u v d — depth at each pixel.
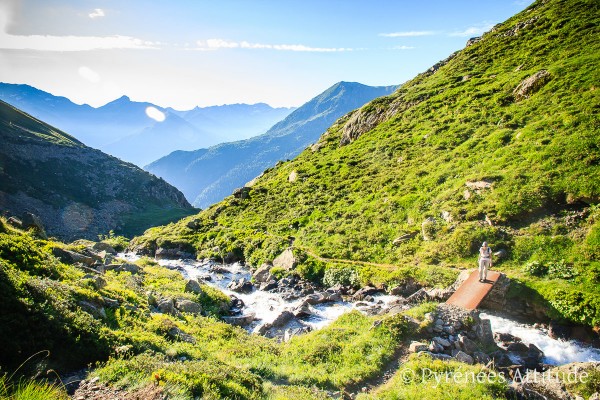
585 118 39.69
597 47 53.72
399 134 66.38
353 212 50.94
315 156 85.31
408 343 19.67
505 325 26.17
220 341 20.70
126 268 36.03
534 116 46.78
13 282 15.19
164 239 66.00
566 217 32.12
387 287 34.44
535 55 63.41
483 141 48.53
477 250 33.97
